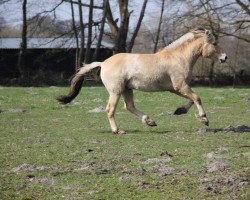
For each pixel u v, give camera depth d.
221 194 10.16
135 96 30.81
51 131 18.23
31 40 67.81
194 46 16.89
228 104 27.17
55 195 10.31
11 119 21.91
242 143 14.98
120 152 13.98
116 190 10.55
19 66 62.38
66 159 13.27
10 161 13.16
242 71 62.16
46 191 10.58
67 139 16.31
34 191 10.58
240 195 10.04
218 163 12.19
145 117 17.28
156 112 23.91
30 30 65.75
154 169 11.96
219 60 17.08
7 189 10.75
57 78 56.66
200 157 13.12
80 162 12.89
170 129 18.19
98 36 62.06
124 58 16.91
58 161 13.06
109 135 16.92
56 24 65.75
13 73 66.81
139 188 10.64
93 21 63.41
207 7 59.31
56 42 65.88
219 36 61.62
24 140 16.28
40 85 54.66
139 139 15.96
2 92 34.75
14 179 11.44
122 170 11.99
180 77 16.72
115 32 65.38
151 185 10.79
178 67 16.72
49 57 66.62
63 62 67.00
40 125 19.92
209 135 16.48
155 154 13.59
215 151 13.82
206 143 15.03
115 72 16.81
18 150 14.55
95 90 36.66
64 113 23.91
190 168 12.01
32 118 22.20
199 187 10.58
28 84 54.97
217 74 61.69
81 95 31.88
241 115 22.22
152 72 16.62
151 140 15.74
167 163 12.55
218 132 17.03
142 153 13.77
